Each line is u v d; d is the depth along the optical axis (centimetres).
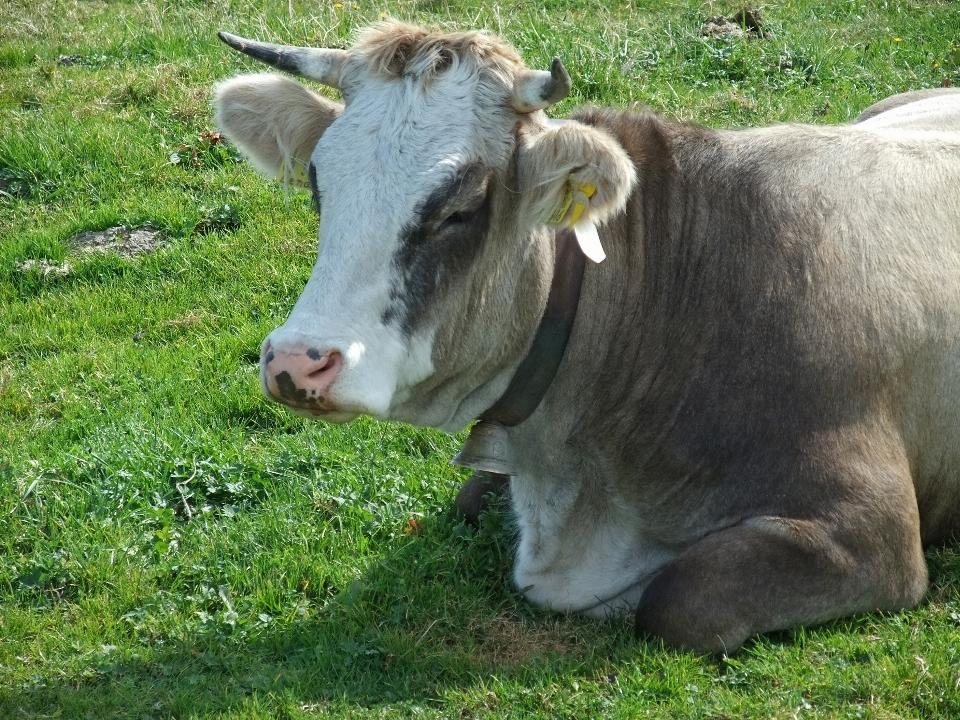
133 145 1144
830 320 552
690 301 568
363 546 639
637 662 517
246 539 652
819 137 616
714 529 553
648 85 1226
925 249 593
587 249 502
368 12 1523
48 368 855
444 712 502
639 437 567
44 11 1647
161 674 540
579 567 593
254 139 595
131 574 617
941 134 658
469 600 588
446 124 498
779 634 539
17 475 704
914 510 553
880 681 495
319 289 482
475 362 539
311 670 535
